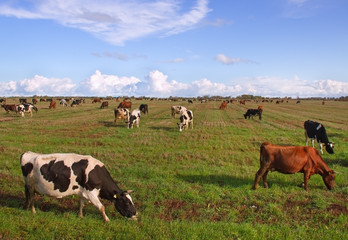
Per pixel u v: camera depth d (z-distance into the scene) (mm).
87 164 7258
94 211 7879
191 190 9375
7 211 7281
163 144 18078
